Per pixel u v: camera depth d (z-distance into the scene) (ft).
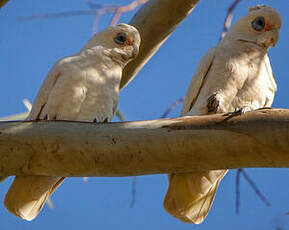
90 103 30.89
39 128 23.06
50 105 30.45
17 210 28.53
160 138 22.47
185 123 22.56
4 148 22.99
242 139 21.91
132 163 22.94
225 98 30.96
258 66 32.22
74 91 30.42
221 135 22.07
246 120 22.07
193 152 22.40
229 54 32.12
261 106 32.04
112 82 32.37
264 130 21.68
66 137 22.81
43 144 22.89
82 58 32.01
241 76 31.48
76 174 23.72
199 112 30.53
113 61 33.19
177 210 29.86
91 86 30.99
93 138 22.75
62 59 31.83
